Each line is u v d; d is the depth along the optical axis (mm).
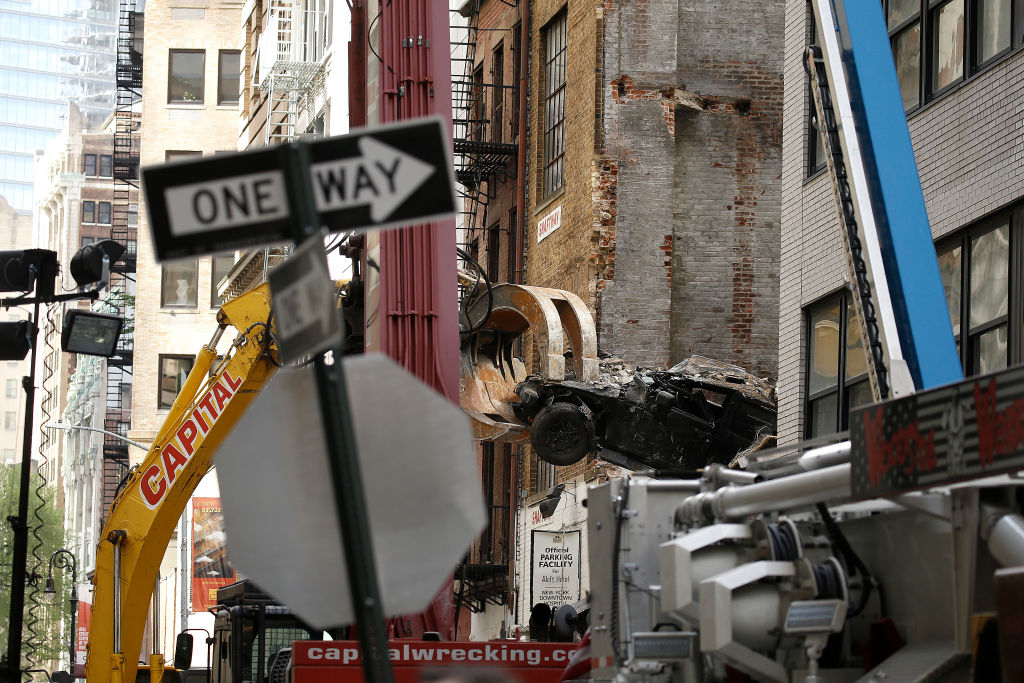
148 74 128875
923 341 16656
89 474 180000
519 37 56531
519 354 51000
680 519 11875
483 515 9023
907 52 32750
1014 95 28109
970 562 9297
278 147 8906
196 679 42375
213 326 124625
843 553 10672
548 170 53625
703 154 50375
